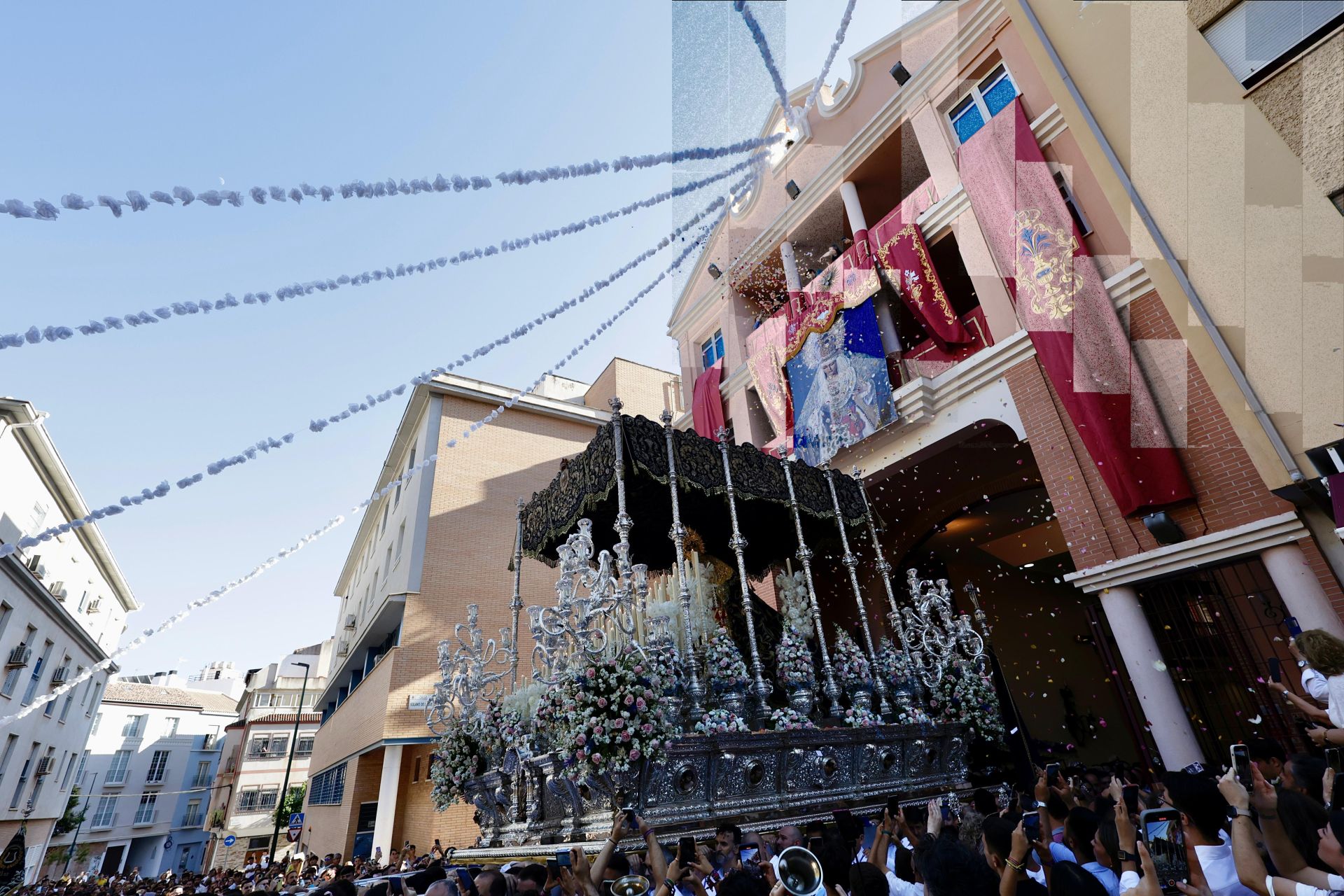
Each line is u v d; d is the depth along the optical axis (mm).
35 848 25438
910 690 9352
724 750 6867
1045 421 9930
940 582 10750
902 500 13828
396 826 17797
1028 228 10336
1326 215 7070
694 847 5469
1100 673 16250
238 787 41562
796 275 14883
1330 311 6973
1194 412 8359
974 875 3039
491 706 9000
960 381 11117
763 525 11234
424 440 20547
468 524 19922
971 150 11484
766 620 10570
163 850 48438
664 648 7238
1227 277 7809
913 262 12078
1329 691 4988
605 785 6242
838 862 3832
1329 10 7129
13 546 5148
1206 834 3213
